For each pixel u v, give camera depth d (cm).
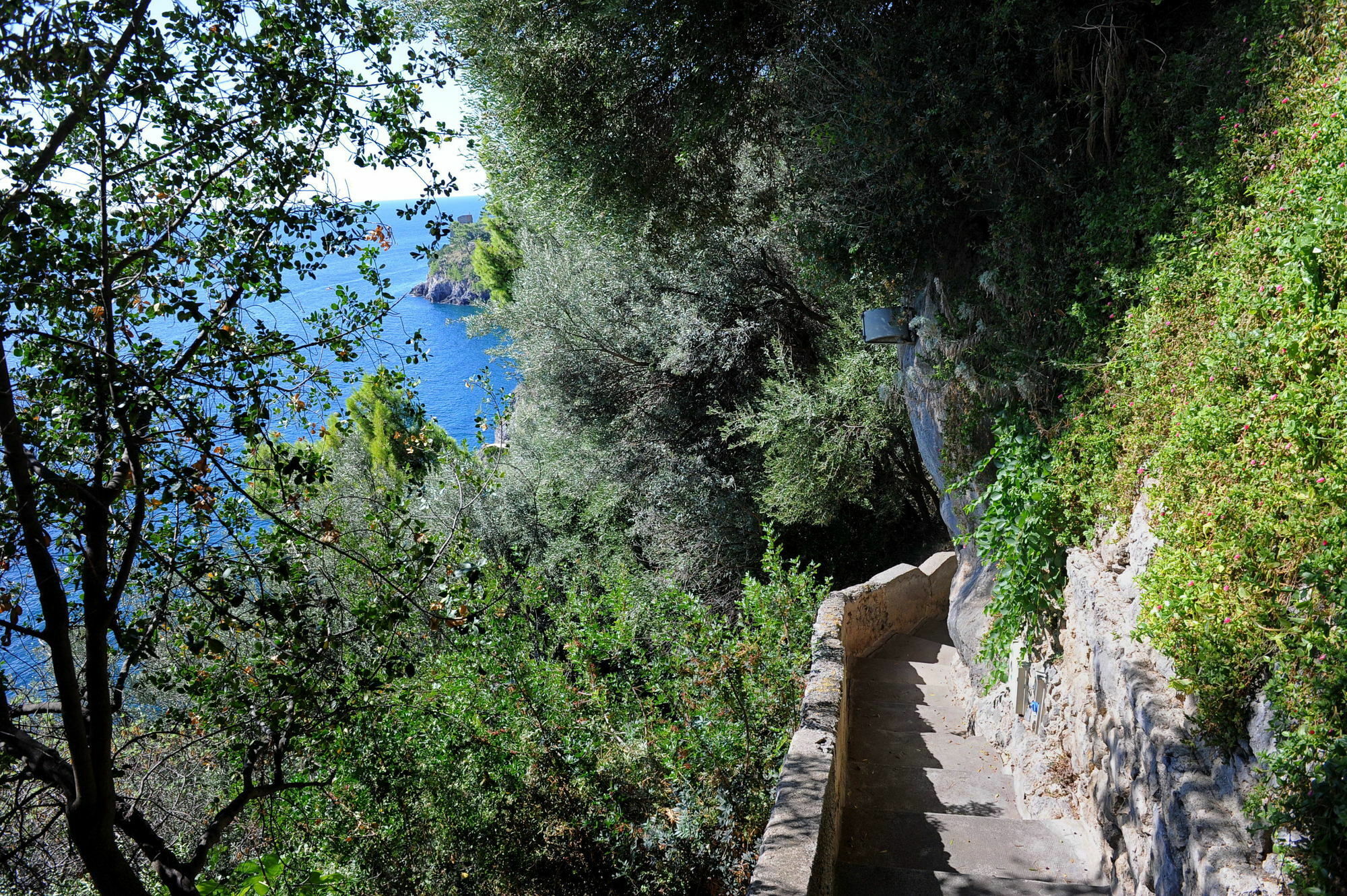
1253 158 474
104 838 405
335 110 453
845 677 701
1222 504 353
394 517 543
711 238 1316
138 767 597
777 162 1081
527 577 818
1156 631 359
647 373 1538
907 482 1420
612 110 918
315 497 494
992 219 689
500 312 1683
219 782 687
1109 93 595
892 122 682
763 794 692
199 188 441
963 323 700
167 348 450
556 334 1554
